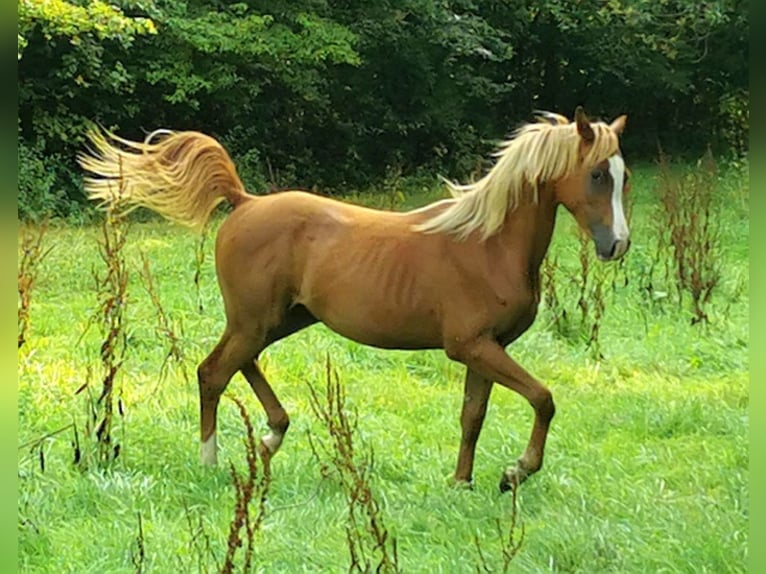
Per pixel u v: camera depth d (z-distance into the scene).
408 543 5.22
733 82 25.52
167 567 4.87
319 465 6.20
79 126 18.53
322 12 20.94
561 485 6.02
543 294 10.80
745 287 11.41
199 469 6.23
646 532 5.34
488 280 5.86
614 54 25.06
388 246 6.04
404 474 6.29
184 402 7.50
